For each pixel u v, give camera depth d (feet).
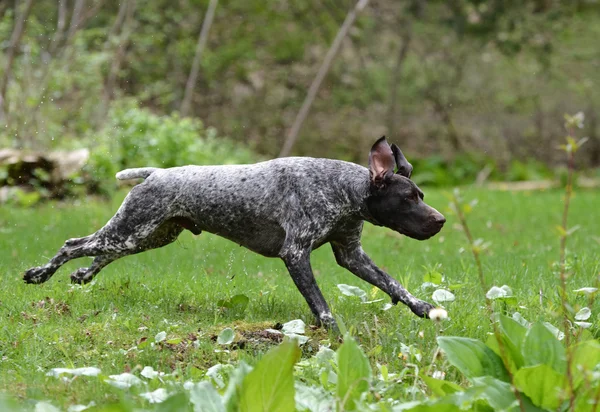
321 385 22.21
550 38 124.06
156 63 120.37
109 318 29.09
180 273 36.86
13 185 65.87
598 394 18.16
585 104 126.11
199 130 119.85
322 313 28.45
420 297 32.45
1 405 17.33
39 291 32.58
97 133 79.71
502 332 21.61
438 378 22.25
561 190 99.91
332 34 131.95
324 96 132.26
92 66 84.23
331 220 28.71
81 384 22.84
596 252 45.85
